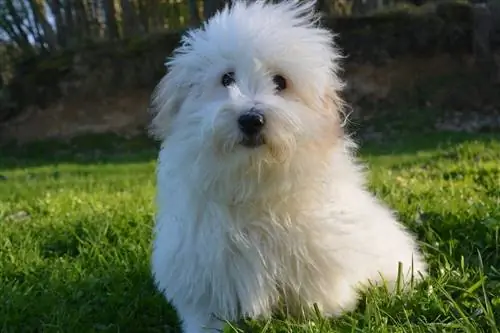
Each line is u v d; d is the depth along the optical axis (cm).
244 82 103
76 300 127
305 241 105
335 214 107
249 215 104
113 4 586
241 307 105
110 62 543
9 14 580
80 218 177
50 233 168
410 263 122
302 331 103
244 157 100
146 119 531
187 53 108
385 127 479
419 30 514
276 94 104
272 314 108
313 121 102
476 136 424
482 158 279
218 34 106
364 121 489
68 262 147
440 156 307
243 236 104
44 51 585
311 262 105
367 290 113
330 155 106
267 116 98
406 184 207
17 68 568
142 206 188
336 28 516
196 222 105
